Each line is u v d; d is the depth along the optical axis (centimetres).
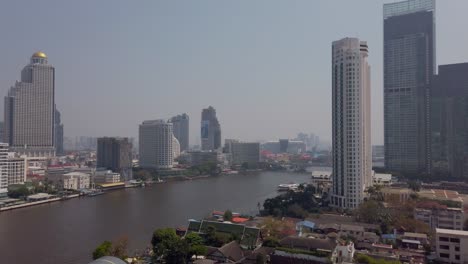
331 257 15425
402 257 16650
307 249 16638
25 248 19775
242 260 16300
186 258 16450
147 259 16988
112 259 12206
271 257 15625
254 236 18662
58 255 18662
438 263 16575
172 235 17338
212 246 18112
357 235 19988
